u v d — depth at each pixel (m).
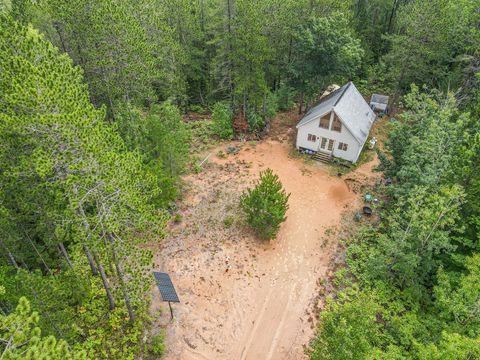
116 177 14.70
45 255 20.91
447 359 14.70
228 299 21.58
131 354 18.12
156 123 25.69
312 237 26.25
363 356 14.12
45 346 9.32
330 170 33.44
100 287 21.11
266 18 35.72
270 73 39.84
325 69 37.44
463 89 34.44
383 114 42.25
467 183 21.53
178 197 28.97
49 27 30.52
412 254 20.00
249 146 36.66
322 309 21.23
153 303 20.81
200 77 44.59
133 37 28.73
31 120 14.00
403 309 20.70
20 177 16.69
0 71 16.31
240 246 25.06
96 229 14.97
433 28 36.53
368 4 50.81
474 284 17.61
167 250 24.39
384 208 28.89
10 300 15.30
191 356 18.61
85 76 31.44
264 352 19.11
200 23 43.09
